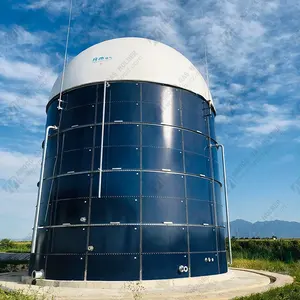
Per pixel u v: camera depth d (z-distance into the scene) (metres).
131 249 15.91
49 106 22.23
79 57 20.89
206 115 21.28
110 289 14.48
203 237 17.94
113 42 20.89
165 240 16.47
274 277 19.28
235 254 38.84
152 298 12.55
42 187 19.69
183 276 16.31
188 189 18.23
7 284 15.97
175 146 18.67
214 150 21.50
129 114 18.38
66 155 18.59
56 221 17.38
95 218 16.47
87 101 19.11
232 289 14.60
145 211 16.64
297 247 38.12
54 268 16.34
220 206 20.61
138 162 17.48
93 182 17.20
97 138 18.11
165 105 19.16
